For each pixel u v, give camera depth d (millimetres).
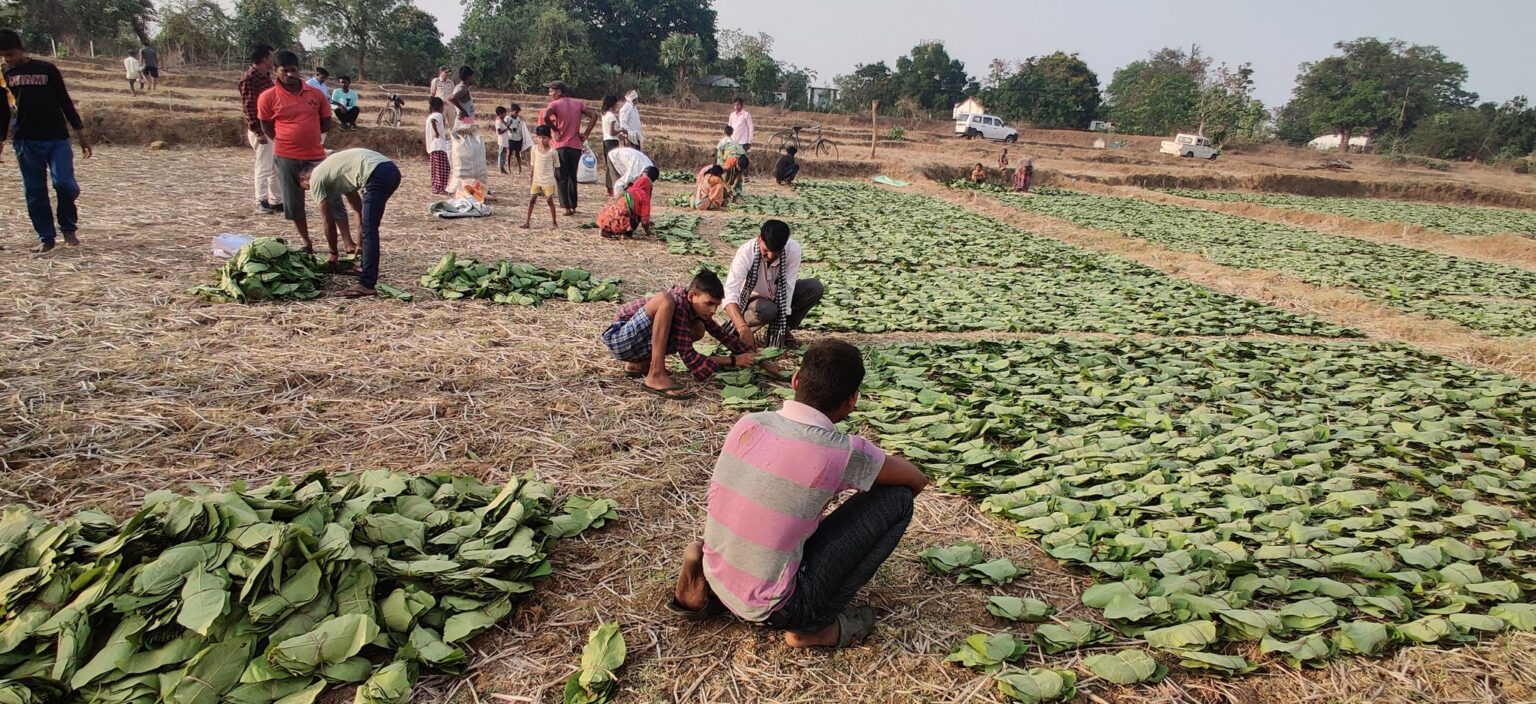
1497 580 3973
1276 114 87375
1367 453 5527
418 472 4309
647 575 3596
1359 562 3895
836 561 3072
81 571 2896
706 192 15984
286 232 9516
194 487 3803
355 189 7340
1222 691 3062
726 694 2939
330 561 3006
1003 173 27422
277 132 7930
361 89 36156
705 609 3182
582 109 12438
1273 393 6934
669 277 9398
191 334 5855
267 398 4969
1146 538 4078
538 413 5176
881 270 11445
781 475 2875
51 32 37000
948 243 14055
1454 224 24625
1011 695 2920
